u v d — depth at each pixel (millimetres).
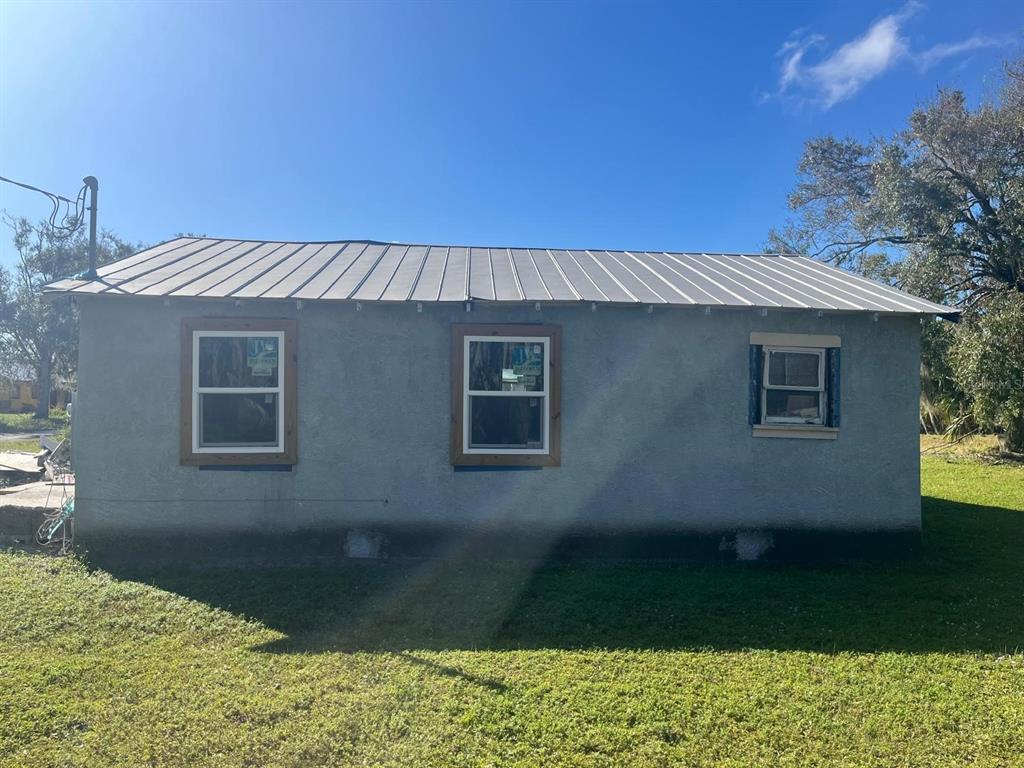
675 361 7758
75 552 7320
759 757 3768
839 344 7887
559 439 7637
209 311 7344
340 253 9680
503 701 4285
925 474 14977
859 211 21312
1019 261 16781
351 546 7484
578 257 10148
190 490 7383
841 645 5344
